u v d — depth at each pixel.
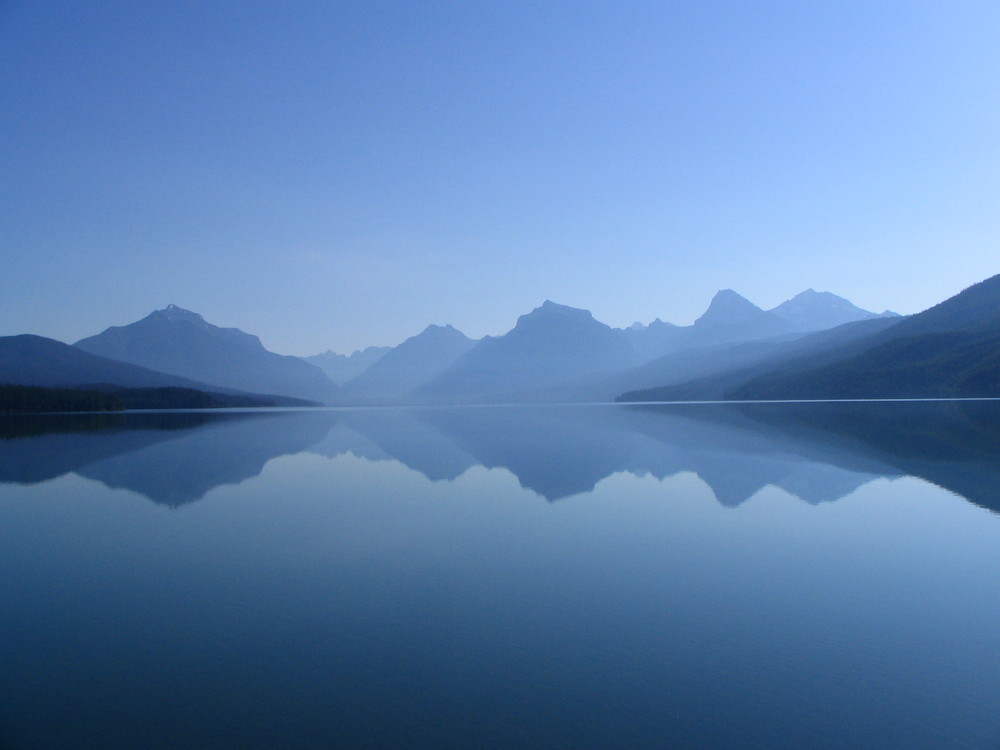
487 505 14.42
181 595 8.62
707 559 9.98
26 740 5.18
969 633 7.09
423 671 6.31
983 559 9.84
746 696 5.77
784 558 10.00
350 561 10.10
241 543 11.30
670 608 7.91
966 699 5.68
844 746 4.98
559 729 5.25
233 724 5.40
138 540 11.61
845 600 8.14
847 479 17.03
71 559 10.46
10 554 10.74
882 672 6.20
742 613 7.73
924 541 10.87
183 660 6.64
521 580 9.07
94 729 5.34
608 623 7.46
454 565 9.82
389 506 14.45
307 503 14.89
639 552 10.42
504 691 5.90
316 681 6.14
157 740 5.16
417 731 5.25
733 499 14.66
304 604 8.21
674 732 5.19
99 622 7.71
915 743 5.02
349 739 5.14
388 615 7.79
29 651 6.91
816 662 6.42
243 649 6.88
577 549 10.64
